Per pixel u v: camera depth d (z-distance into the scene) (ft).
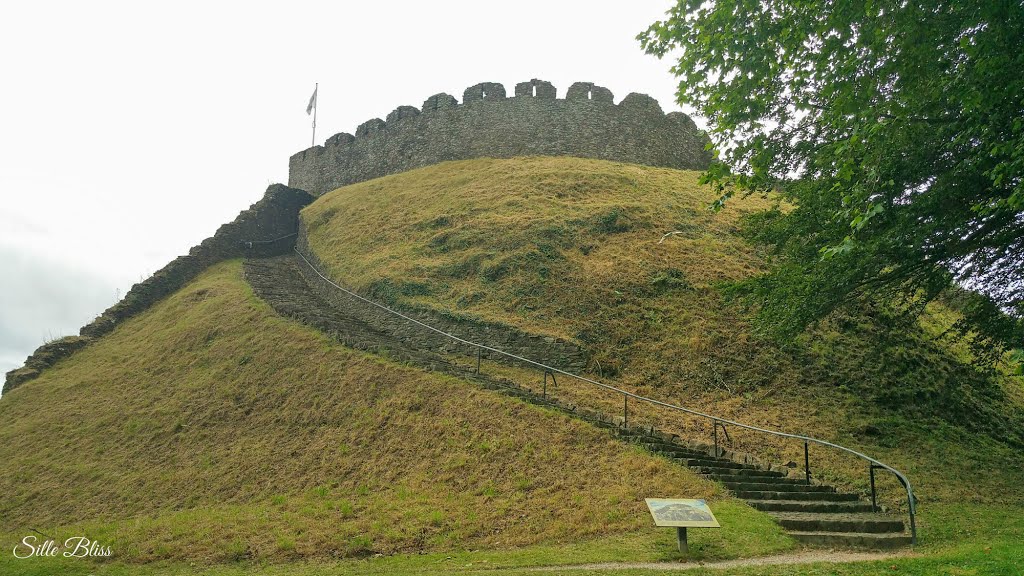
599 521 33.32
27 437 62.08
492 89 121.80
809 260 45.91
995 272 39.78
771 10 34.68
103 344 84.07
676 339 62.23
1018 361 24.25
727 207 94.38
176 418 58.54
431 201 101.71
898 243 36.86
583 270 73.31
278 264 107.76
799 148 44.55
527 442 42.88
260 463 47.96
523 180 99.91
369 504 38.81
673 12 36.91
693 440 45.62
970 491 42.32
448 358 63.21
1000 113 29.55
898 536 31.14
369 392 53.57
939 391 56.70
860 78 31.89
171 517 41.78
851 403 53.98
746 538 30.12
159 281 97.71
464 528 34.35
